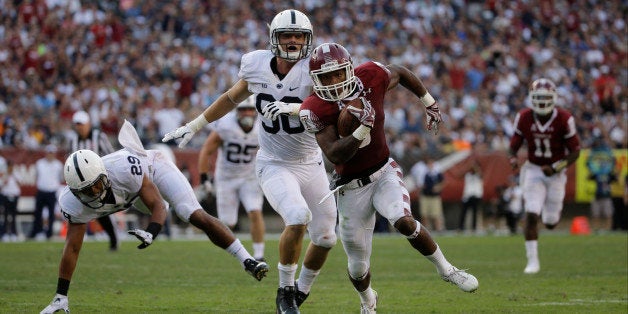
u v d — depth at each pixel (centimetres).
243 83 2330
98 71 7088
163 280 3181
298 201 2239
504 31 9225
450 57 8619
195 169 6075
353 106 1988
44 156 5819
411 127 7188
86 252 4334
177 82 7225
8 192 5422
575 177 6744
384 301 2630
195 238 5734
